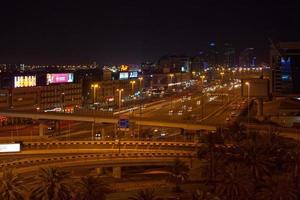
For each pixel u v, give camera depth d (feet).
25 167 516.73
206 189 485.15
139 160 580.71
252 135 606.55
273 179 447.42
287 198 394.93
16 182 394.11
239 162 486.79
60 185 390.01
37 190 389.19
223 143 555.28
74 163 548.72
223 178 432.25
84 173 599.57
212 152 523.70
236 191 413.39
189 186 506.48
